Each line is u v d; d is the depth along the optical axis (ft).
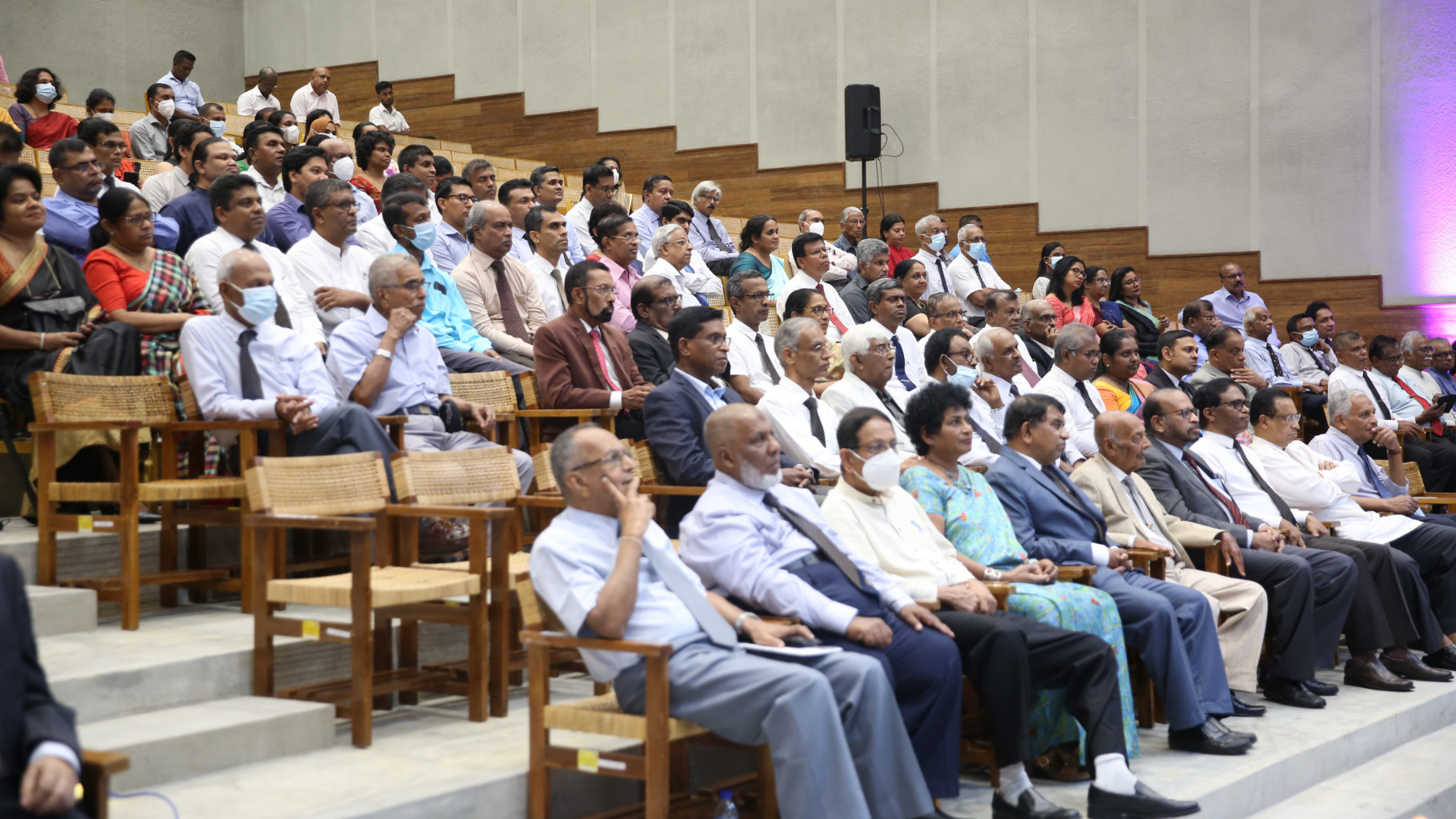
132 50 41.52
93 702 9.37
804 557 10.94
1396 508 18.11
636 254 19.76
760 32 37.37
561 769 9.50
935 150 35.40
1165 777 11.68
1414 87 30.30
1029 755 10.80
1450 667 16.97
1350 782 13.08
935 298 21.24
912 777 9.41
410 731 10.46
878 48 36.01
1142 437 14.76
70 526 11.37
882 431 11.59
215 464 13.03
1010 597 11.80
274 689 10.65
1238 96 32.01
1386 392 26.17
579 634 9.09
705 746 10.77
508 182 22.00
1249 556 15.14
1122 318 28.66
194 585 11.94
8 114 24.95
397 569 11.19
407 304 14.02
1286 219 31.55
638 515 9.29
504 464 12.67
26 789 6.14
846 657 9.43
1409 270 30.35
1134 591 12.80
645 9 38.86
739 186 37.81
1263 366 27.22
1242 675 14.33
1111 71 33.32
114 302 13.46
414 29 42.24
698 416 14.44
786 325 15.44
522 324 18.15
